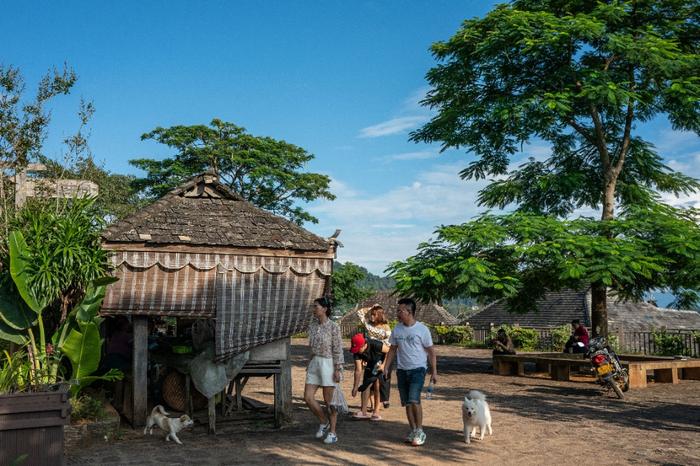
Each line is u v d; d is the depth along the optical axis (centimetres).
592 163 2158
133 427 845
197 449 739
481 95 2089
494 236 1672
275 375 889
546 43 1733
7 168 1254
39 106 1334
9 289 800
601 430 877
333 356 777
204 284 870
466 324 3872
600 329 1878
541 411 1060
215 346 841
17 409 533
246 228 922
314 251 920
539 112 1834
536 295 1995
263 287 890
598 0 1906
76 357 800
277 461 677
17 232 785
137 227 865
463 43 1984
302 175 4481
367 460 682
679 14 1952
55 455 546
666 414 1037
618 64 1936
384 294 4994
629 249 1585
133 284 845
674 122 1992
